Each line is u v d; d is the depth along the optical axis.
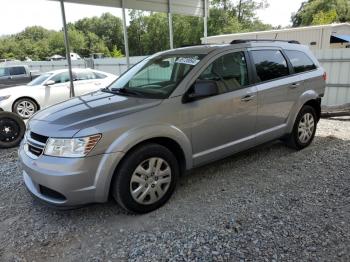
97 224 3.23
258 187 3.88
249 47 4.26
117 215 3.38
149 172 3.30
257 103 4.18
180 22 57.41
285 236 2.87
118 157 3.04
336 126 6.84
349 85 9.46
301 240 2.80
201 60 3.77
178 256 2.67
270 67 4.46
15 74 17.72
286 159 4.78
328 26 14.95
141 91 3.78
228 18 52.66
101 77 11.04
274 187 3.87
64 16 7.73
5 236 3.08
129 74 4.38
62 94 10.38
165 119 3.34
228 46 4.05
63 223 3.28
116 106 3.37
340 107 9.15
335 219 3.11
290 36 15.91
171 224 3.15
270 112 4.41
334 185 3.86
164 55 4.31
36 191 3.23
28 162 3.17
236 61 4.06
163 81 3.85
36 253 2.81
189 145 3.58
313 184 3.91
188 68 3.73
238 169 4.46
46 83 10.14
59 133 3.00
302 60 5.03
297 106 4.82
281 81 4.52
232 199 3.60
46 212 3.51
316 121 5.36
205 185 3.99
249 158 4.86
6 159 5.37
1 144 5.92
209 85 3.42
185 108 3.49
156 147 3.31
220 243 2.81
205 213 3.32
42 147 3.09
